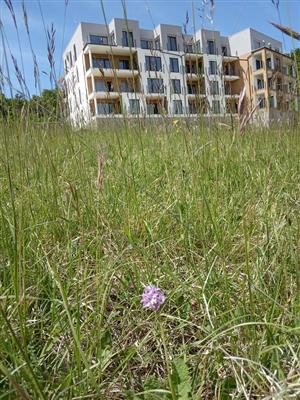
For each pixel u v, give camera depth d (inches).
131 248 52.7
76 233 62.1
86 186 72.9
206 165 77.0
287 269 50.7
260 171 85.6
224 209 68.0
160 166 95.5
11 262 43.9
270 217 61.8
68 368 35.6
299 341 37.4
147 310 46.1
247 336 39.5
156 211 70.6
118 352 38.4
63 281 49.8
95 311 42.9
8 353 32.0
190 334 44.1
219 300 46.6
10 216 57.1
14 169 70.0
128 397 33.0
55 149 88.5
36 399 30.1
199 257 56.6
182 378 35.1
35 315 42.5
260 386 33.1
